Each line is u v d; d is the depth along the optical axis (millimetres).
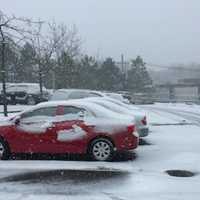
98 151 12141
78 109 12344
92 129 12125
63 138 12219
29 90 37375
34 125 12352
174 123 22469
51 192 8883
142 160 12312
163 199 8430
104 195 8672
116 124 12109
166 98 59438
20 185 9477
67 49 39188
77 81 43219
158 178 10156
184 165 11656
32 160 12289
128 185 9469
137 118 14492
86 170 10977
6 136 12422
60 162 11984
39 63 30875
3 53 20125
